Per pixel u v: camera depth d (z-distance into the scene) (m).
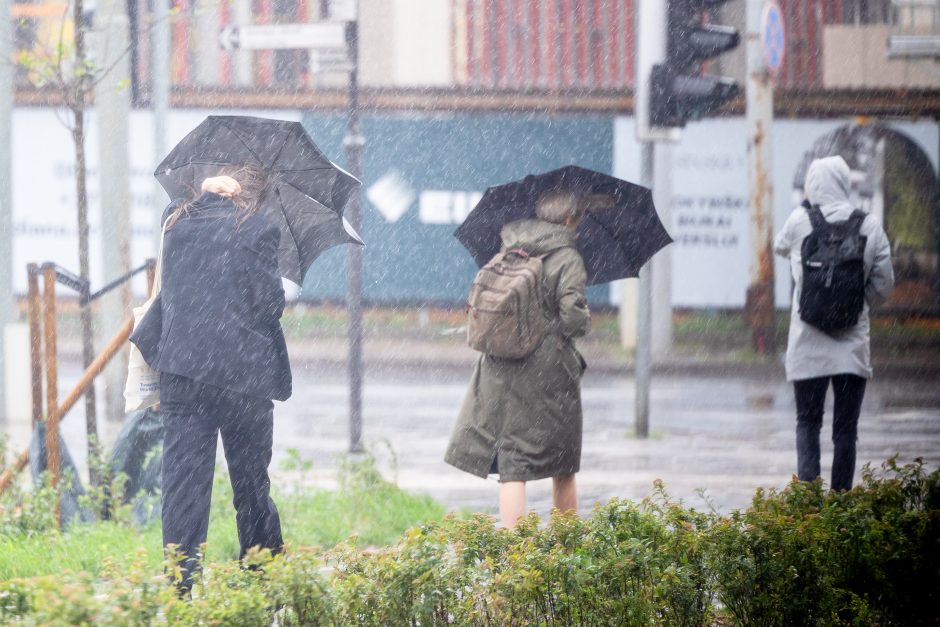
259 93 63.94
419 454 32.56
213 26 66.19
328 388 46.94
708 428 37.19
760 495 14.98
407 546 11.91
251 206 15.59
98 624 9.94
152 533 19.64
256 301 14.91
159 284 15.38
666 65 34.56
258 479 15.24
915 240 66.25
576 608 11.96
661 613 12.32
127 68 39.34
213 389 14.67
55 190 62.50
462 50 69.44
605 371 53.16
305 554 11.58
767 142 57.06
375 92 64.06
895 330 64.81
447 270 64.62
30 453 20.91
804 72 69.69
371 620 11.48
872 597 13.52
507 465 17.64
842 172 20.98
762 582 12.56
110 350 20.91
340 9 31.83
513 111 64.62
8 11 36.41
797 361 20.77
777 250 21.31
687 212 64.88
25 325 39.34
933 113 65.81
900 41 67.12
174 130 63.88
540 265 17.81
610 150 64.56
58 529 19.56
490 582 11.80
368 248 64.56
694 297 65.19
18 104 61.59
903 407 42.22
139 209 61.53
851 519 14.14
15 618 10.38
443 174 64.50
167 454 14.73
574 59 69.12
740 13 65.38
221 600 11.07
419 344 59.62
